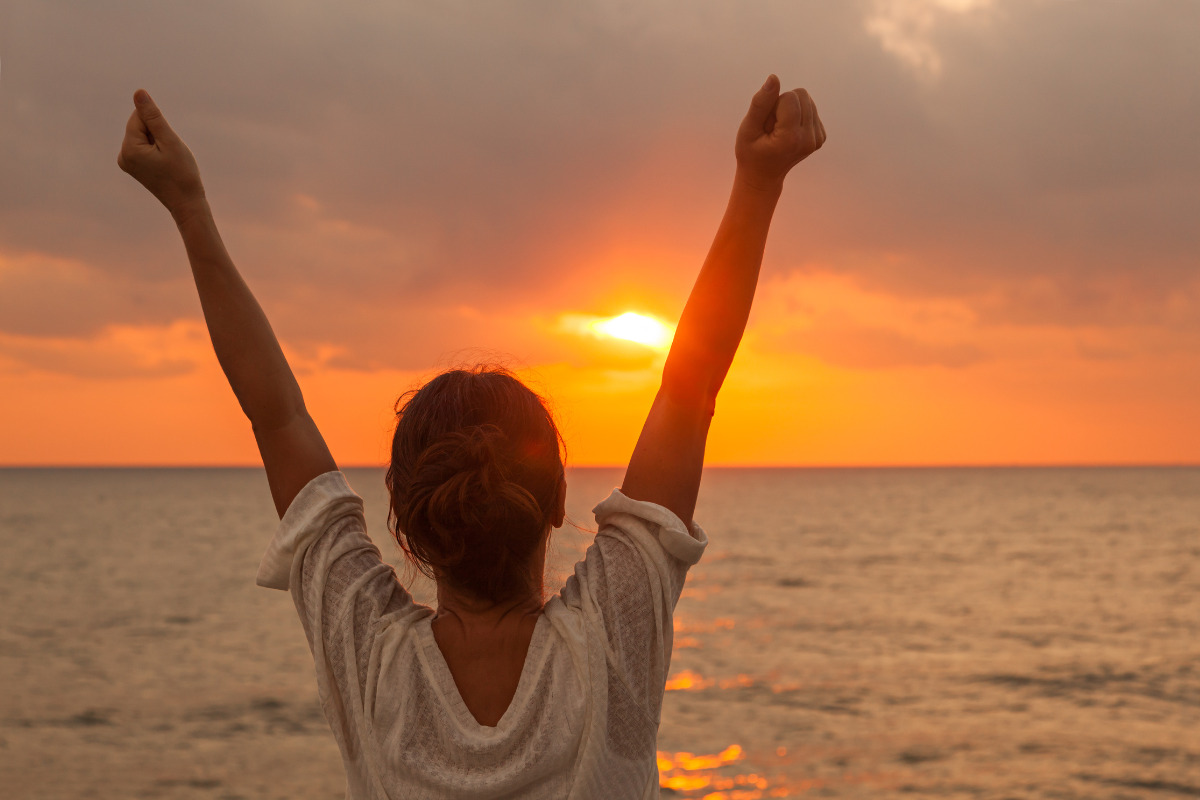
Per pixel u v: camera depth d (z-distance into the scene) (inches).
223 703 849.5
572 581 48.0
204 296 52.2
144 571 2052.2
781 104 47.8
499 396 47.7
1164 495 6136.8
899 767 656.4
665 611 47.2
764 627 1315.2
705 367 50.4
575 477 7234.3
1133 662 1062.4
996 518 3956.7
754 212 49.9
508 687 46.0
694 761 668.1
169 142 50.6
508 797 43.7
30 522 3651.6
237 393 52.1
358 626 47.3
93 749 701.3
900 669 1015.0
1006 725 776.3
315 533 49.7
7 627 1316.4
